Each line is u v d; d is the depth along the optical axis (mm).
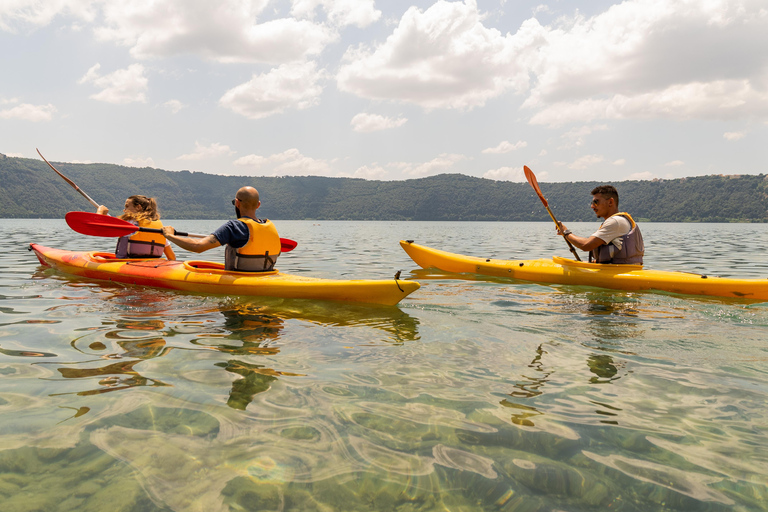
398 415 1609
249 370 2041
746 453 1368
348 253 9727
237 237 3723
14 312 3164
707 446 1410
